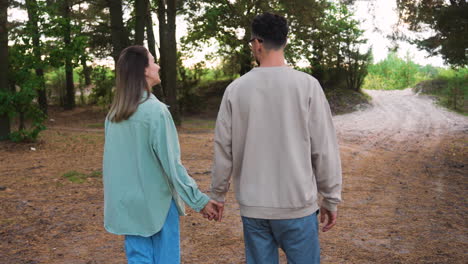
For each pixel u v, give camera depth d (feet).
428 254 11.73
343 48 82.33
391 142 39.86
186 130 53.57
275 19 6.56
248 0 63.52
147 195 7.08
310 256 6.57
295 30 63.98
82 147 36.01
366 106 74.95
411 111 67.77
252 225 6.61
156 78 7.48
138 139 7.00
